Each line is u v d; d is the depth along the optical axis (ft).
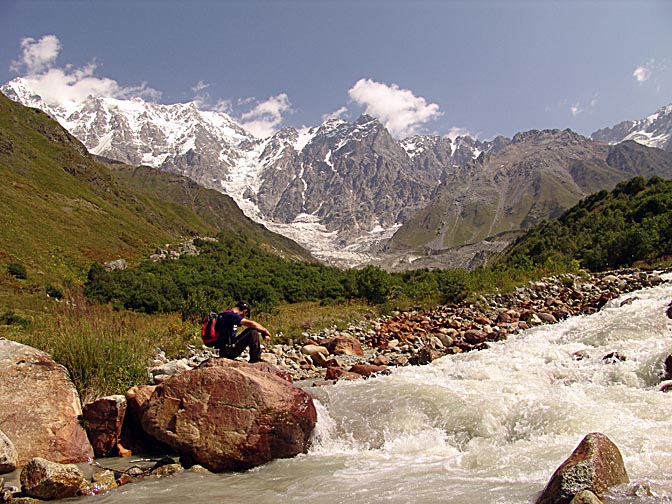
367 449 27.99
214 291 180.96
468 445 26.20
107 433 29.48
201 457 26.48
